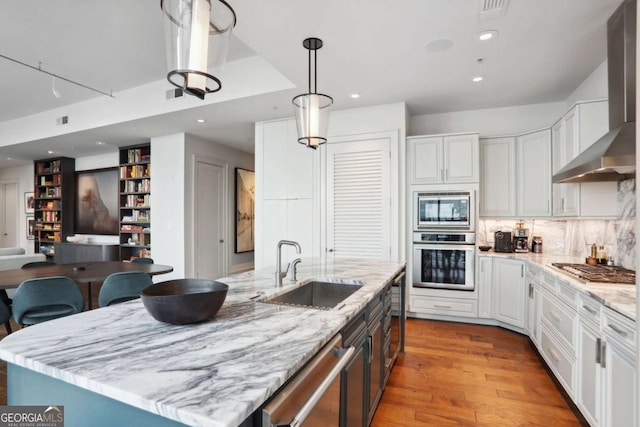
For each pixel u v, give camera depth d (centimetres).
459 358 302
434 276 403
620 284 205
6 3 279
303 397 97
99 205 730
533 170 376
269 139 476
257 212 482
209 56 127
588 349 194
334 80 343
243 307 154
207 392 79
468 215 387
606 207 282
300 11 229
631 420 150
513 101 409
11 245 895
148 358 98
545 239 402
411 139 412
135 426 83
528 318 336
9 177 891
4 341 111
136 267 367
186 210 558
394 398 237
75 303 269
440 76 334
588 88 336
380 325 218
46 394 98
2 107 552
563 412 220
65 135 560
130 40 340
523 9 228
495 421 211
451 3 221
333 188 439
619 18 229
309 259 344
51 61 385
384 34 257
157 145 577
